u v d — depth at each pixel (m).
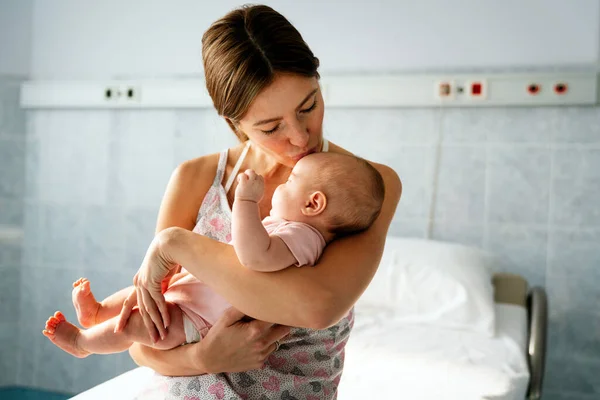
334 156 1.27
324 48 3.65
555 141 3.31
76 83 3.94
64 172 4.03
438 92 3.40
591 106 3.26
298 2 3.68
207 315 1.24
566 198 3.31
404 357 2.40
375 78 3.48
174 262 1.18
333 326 1.30
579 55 3.30
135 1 3.91
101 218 3.98
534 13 3.35
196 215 1.38
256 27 1.15
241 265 1.12
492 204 3.40
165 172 3.86
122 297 1.41
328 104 3.56
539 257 3.35
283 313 1.10
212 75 1.19
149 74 3.89
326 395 1.30
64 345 1.33
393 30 3.55
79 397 1.83
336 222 1.23
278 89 1.14
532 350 2.56
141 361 1.30
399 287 2.97
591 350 3.31
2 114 4.02
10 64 4.04
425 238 3.48
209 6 3.79
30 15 4.07
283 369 1.27
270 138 1.21
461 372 2.26
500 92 3.33
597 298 3.29
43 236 4.07
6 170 4.04
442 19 3.47
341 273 1.14
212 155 1.41
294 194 1.25
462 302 2.82
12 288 4.09
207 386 1.24
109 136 3.95
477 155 3.41
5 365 4.11
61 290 4.05
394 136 3.51
